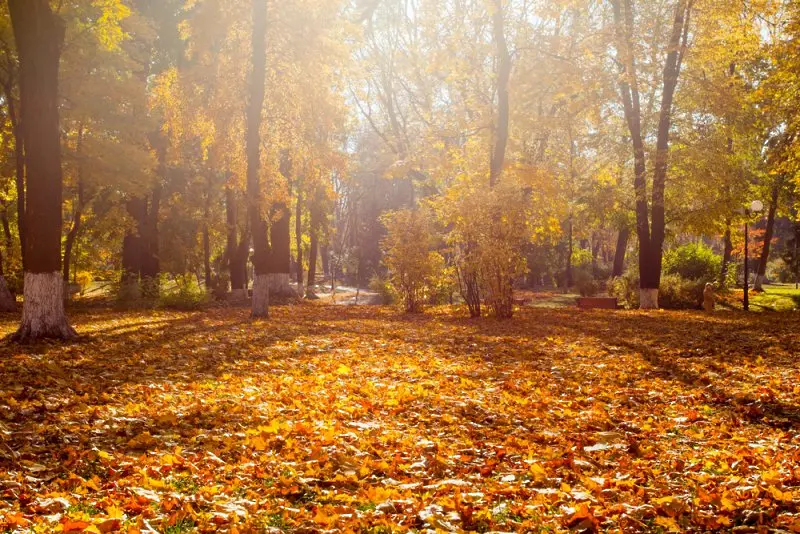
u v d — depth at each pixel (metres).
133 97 24.19
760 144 31.09
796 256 45.31
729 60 25.44
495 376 9.63
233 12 19.69
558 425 6.61
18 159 21.77
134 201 31.72
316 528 3.65
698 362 10.50
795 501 3.99
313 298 40.94
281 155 25.97
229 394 7.75
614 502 4.23
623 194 30.17
